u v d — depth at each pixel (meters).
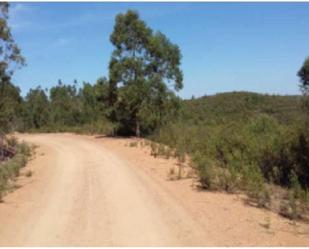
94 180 14.47
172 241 7.52
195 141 22.06
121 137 36.91
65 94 82.19
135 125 37.56
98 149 26.33
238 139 19.22
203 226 8.46
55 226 8.65
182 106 35.59
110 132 41.25
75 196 11.75
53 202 11.00
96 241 7.60
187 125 32.44
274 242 7.42
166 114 34.44
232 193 11.87
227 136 20.38
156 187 12.84
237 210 9.81
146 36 33.84
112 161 19.69
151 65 33.91
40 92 77.56
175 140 25.44
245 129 22.09
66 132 55.97
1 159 24.52
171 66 34.47
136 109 34.25
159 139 28.58
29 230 8.38
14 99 28.00
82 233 8.11
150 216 9.33
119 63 33.56
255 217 9.20
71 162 20.00
